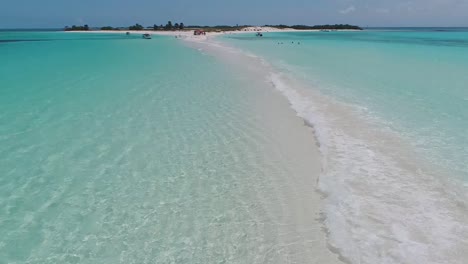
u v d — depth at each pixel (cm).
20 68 1883
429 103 1063
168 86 1358
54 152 728
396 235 439
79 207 538
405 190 545
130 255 434
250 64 2042
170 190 583
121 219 507
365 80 1472
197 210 525
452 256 400
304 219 494
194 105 1070
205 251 437
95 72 1734
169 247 446
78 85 1385
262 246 442
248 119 929
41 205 544
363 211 492
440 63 2106
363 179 582
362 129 821
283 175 623
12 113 988
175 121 921
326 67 1903
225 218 503
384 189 548
